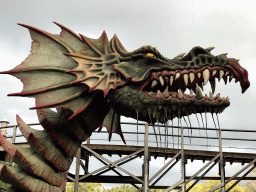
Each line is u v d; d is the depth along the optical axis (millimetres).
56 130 4621
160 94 4566
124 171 10281
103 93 4867
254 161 10891
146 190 9977
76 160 10398
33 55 4855
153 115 4590
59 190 4707
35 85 4645
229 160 11664
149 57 4793
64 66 4887
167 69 4762
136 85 4750
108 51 5047
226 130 11086
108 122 5730
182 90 4969
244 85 4730
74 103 4633
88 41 4988
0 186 9320
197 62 4758
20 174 4340
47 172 4508
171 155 11281
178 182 10523
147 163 10328
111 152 11242
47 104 4453
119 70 4750
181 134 10914
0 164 4363
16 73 4648
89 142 10789
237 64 4703
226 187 22906
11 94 4473
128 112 4820
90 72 4734
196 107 4531
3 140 4332
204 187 23281
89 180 11195
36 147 4461
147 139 10578
